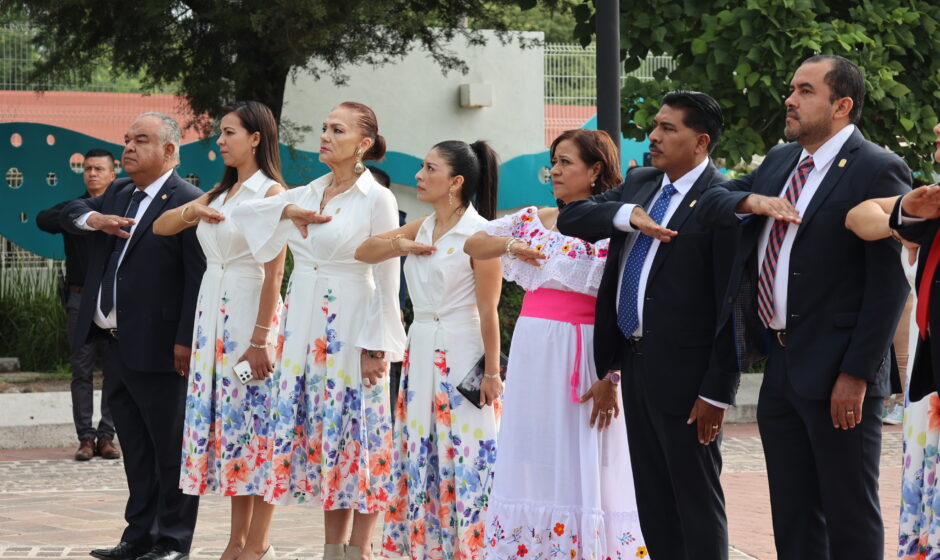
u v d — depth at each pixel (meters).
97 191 10.58
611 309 5.20
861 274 4.57
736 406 12.81
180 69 14.09
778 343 4.79
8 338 15.24
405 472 6.11
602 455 5.52
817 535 4.80
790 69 10.91
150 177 6.89
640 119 11.27
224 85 13.98
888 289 4.46
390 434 6.36
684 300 4.95
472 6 14.57
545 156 17.88
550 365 5.50
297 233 6.43
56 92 16.05
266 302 6.44
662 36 11.24
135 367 6.65
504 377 5.93
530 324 5.55
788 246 4.71
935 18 11.56
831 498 4.64
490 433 5.91
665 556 5.21
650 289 5.02
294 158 14.81
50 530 7.51
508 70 17.78
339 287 6.33
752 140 11.22
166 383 6.74
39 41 14.74
